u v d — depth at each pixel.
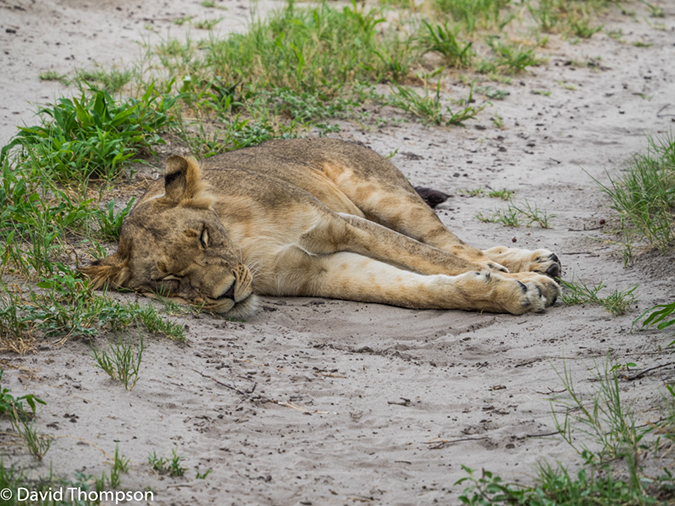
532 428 6.71
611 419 6.53
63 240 11.27
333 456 6.50
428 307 10.24
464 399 7.54
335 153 12.48
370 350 8.90
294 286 10.77
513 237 12.98
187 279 9.59
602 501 5.23
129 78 18.67
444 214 14.23
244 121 16.12
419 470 6.27
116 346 8.03
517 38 27.08
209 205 10.01
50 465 5.70
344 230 10.66
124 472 5.80
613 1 32.38
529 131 19.61
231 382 7.78
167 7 26.00
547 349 8.53
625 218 12.84
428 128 19.25
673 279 10.20
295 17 24.47
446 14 27.92
